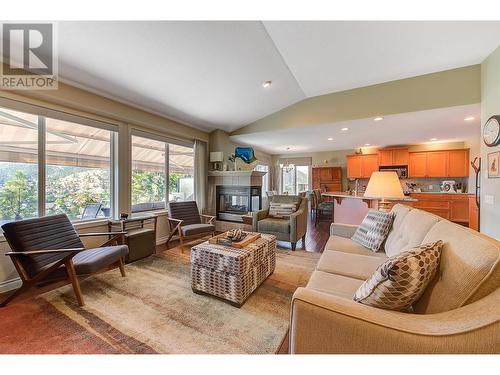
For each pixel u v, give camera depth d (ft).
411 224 5.25
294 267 8.73
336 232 8.40
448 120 11.97
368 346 2.49
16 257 5.75
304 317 2.81
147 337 4.77
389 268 2.96
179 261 9.34
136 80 8.87
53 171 8.61
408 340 2.34
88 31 6.21
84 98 8.88
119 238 8.88
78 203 9.43
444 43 8.00
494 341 2.07
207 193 16.57
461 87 9.62
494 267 2.45
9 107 7.32
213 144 16.38
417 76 10.43
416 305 3.30
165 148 13.53
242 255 6.05
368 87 11.53
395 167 20.16
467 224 16.56
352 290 4.19
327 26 7.10
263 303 6.15
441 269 3.11
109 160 10.55
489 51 8.48
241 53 8.16
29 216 7.95
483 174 9.18
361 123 12.64
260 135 16.24
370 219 7.15
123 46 6.94
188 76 9.15
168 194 13.69
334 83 11.27
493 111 8.47
